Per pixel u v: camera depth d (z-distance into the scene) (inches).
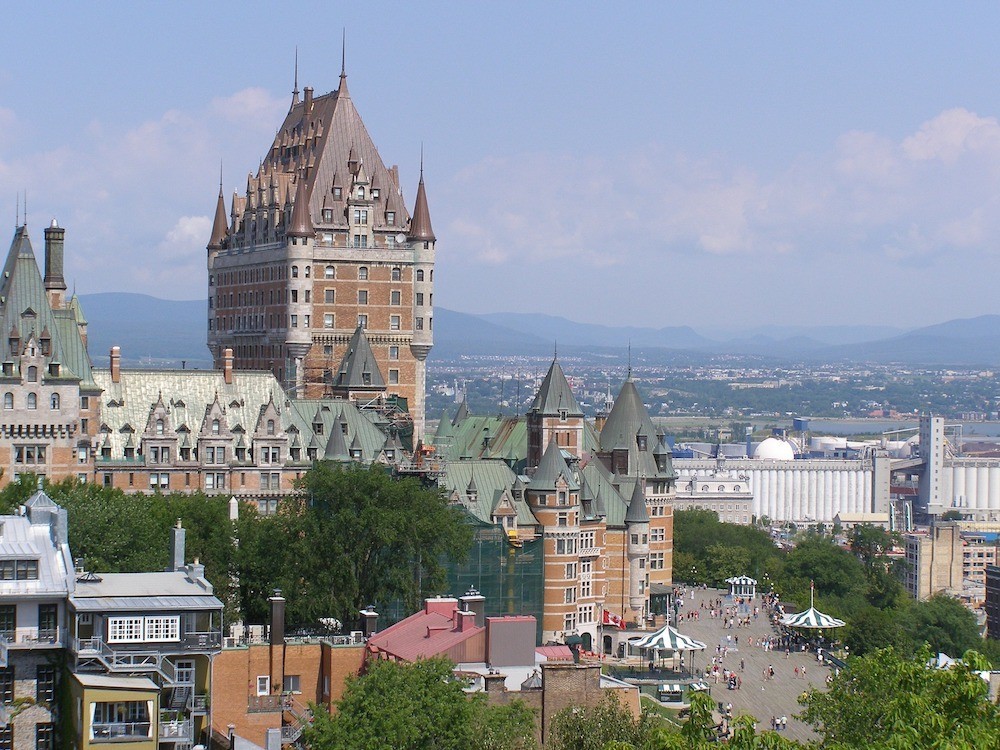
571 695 7455.7
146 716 7027.6
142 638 7475.4
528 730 7027.6
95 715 6978.4
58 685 7362.2
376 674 7185.0
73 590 7470.5
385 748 6875.0
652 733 6141.7
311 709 7445.9
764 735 5620.1
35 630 7381.9
